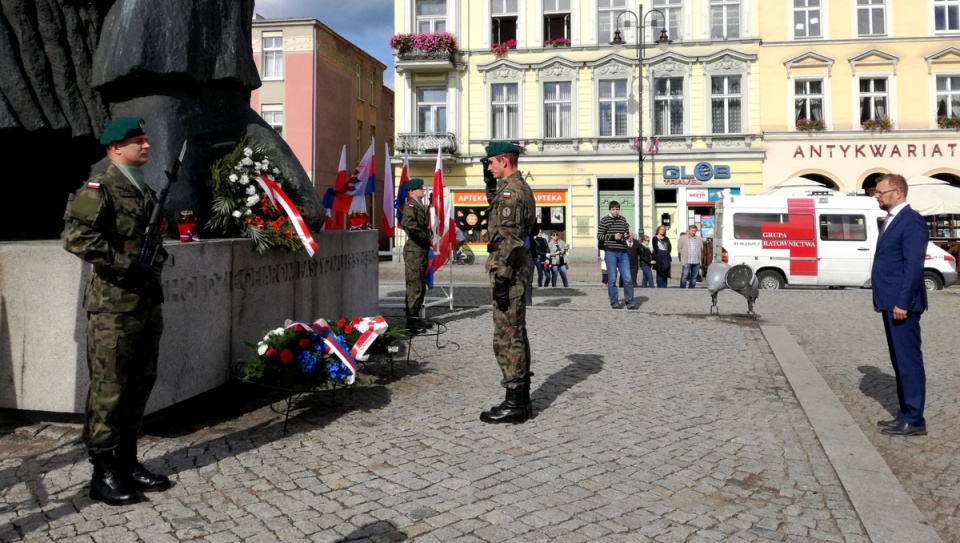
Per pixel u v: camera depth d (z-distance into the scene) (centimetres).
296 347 490
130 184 352
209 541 313
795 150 2936
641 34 2917
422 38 3014
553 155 3058
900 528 332
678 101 3036
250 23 680
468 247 3034
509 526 331
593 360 736
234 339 543
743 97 2970
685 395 593
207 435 466
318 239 694
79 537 315
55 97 556
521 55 3081
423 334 884
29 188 603
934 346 859
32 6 545
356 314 799
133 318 346
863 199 1725
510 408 501
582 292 1556
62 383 442
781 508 359
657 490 380
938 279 1702
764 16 2953
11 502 351
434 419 509
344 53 3822
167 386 464
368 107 4184
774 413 538
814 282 1720
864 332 956
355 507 351
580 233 3058
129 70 556
